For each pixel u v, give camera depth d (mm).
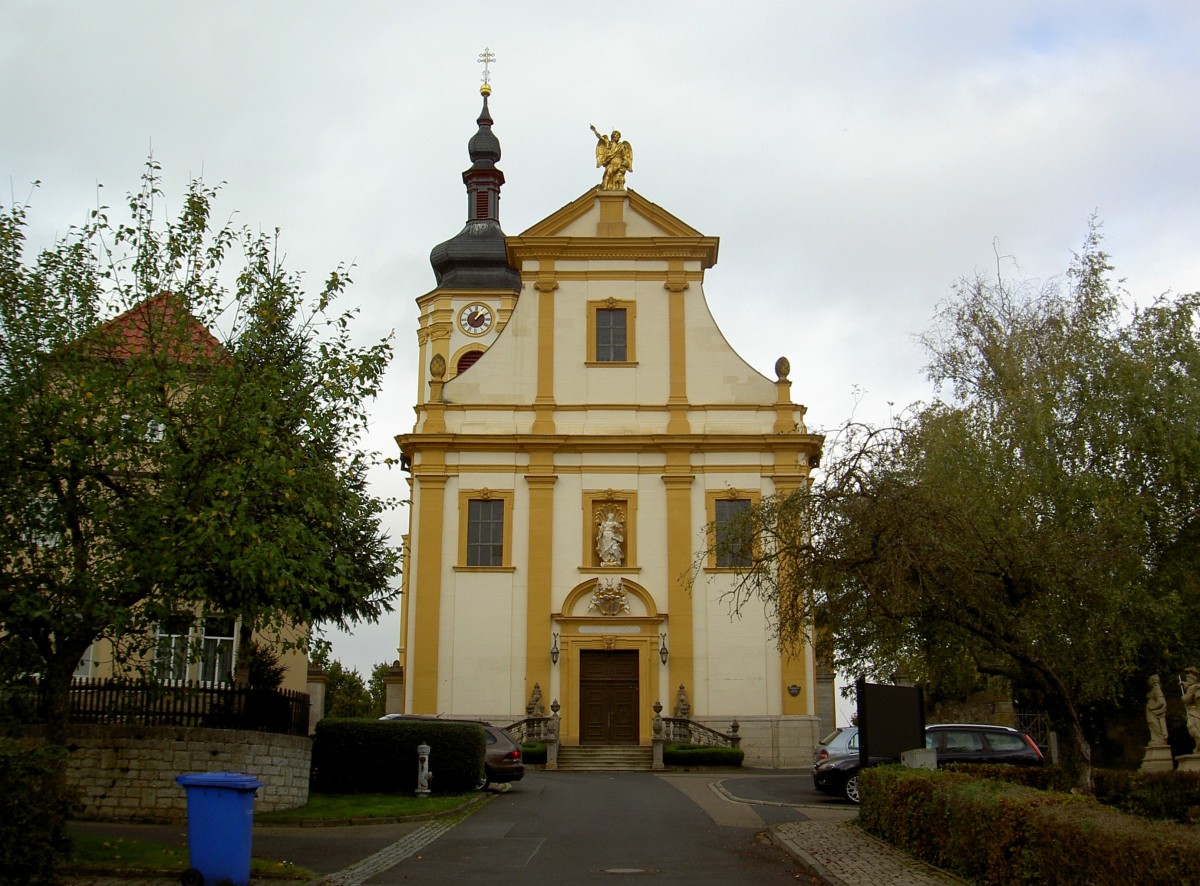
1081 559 19062
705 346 43656
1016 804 13039
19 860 12562
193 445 16891
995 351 25109
